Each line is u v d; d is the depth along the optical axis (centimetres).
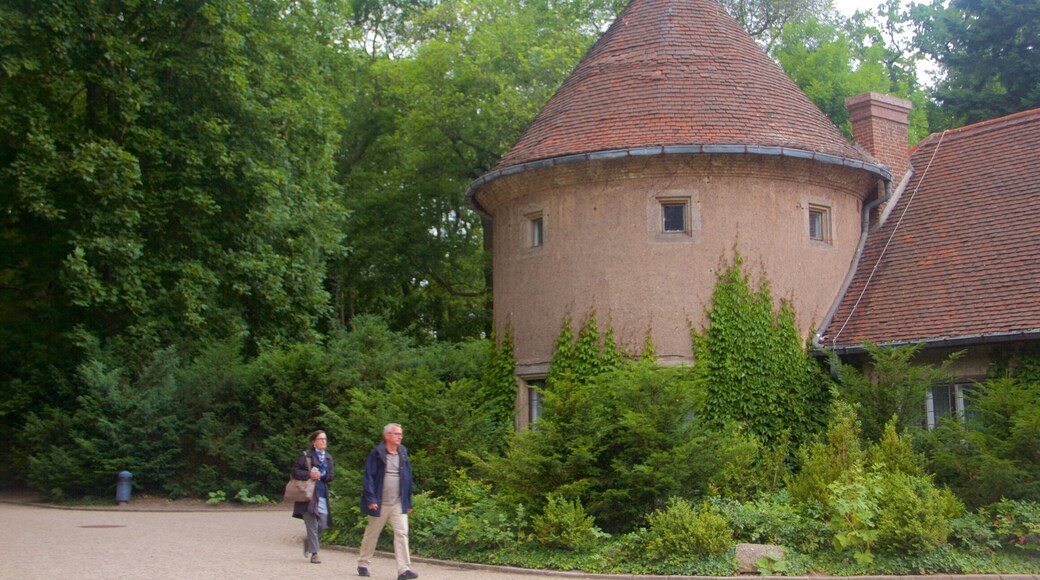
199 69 2111
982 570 1124
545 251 1780
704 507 1173
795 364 1697
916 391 1451
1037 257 1638
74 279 1969
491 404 1683
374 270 3484
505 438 1488
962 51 3619
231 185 2227
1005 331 1520
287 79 2370
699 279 1681
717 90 1770
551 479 1230
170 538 1441
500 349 1855
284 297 2298
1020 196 1800
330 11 2695
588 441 1210
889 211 1980
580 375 1686
